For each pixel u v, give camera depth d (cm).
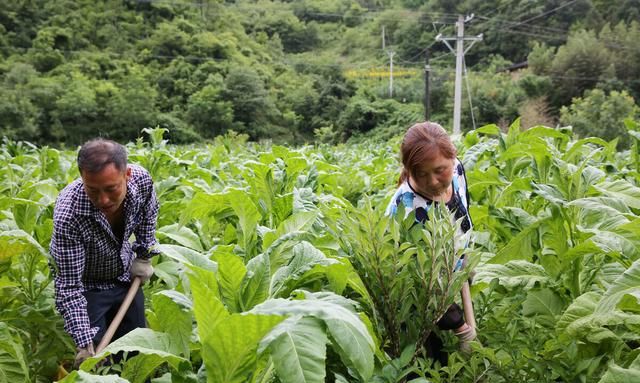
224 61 6850
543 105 5306
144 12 7656
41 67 6162
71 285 289
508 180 407
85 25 6881
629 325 229
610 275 280
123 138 5641
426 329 243
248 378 190
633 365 204
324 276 295
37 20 6825
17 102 5188
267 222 394
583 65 5741
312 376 157
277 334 162
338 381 212
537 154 367
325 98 6812
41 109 5281
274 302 176
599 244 248
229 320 166
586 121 4022
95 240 296
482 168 479
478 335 289
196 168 573
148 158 567
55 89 5469
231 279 222
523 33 6581
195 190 497
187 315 228
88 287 317
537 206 379
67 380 170
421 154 255
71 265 289
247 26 9194
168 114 5991
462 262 267
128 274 329
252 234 327
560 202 292
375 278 239
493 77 6041
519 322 286
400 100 6544
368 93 6631
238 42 7738
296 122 6656
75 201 287
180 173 637
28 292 341
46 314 324
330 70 7588
